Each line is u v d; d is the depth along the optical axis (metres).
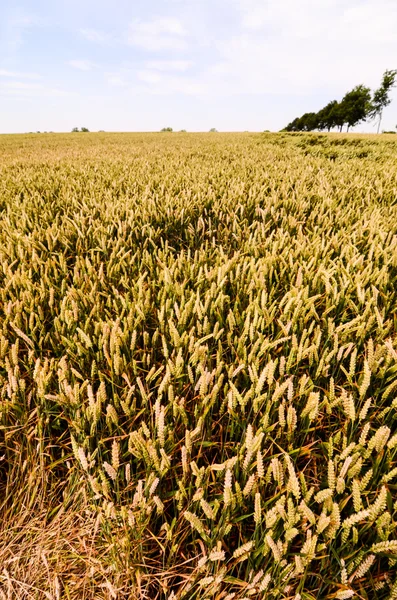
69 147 17.02
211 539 0.87
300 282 1.77
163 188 4.78
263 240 2.84
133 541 0.99
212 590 0.89
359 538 0.96
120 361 1.32
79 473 1.18
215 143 16.86
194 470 0.89
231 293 2.07
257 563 0.89
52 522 1.14
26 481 1.23
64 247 2.81
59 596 0.98
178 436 1.27
